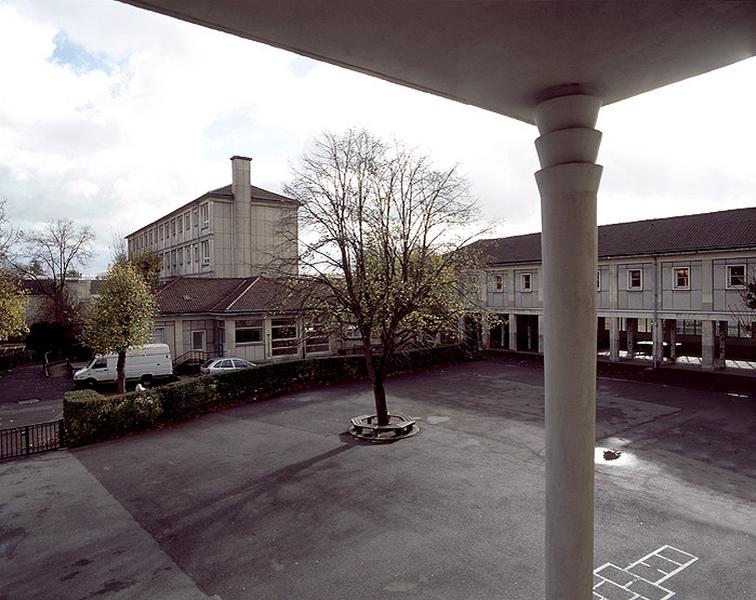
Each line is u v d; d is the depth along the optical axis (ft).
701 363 91.35
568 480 16.49
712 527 29.66
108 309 67.92
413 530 30.12
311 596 23.94
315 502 34.53
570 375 16.56
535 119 18.24
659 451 43.37
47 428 59.16
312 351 107.55
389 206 53.62
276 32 13.26
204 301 108.17
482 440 47.34
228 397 65.62
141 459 45.14
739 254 79.66
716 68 15.48
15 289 96.53
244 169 136.05
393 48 14.07
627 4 11.60
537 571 25.41
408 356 84.69
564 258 16.66
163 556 28.12
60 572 26.78
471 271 58.70
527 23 12.57
